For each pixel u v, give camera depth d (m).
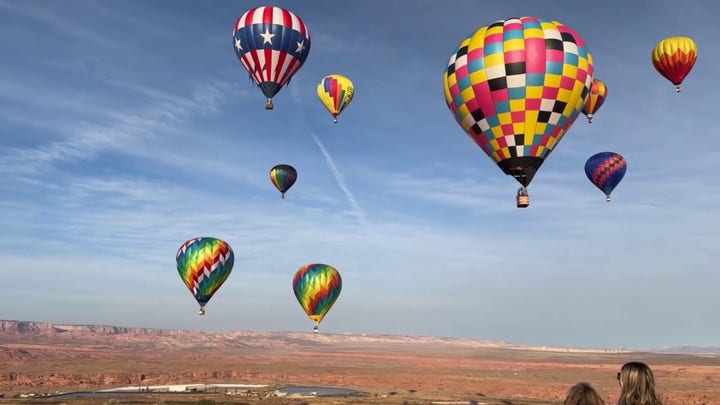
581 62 34.22
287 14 48.94
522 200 33.50
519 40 33.78
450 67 36.03
